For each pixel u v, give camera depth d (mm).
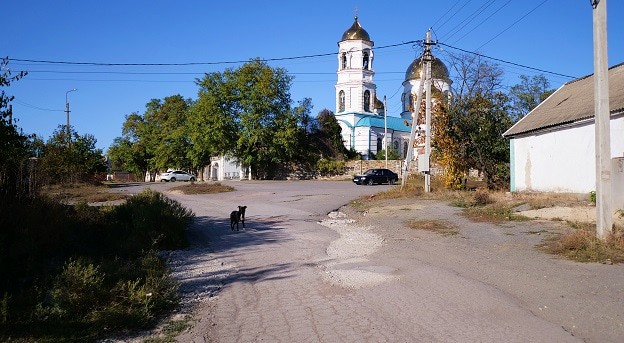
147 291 7324
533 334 5469
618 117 16344
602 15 10266
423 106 32156
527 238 12070
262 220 18594
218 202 26797
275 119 54594
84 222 13031
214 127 53094
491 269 8789
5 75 9734
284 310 7055
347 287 8125
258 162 55531
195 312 7164
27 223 9906
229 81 54562
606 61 10281
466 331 5680
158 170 72438
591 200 17078
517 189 23078
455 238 12789
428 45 26000
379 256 10812
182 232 13531
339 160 58250
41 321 6320
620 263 8719
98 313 6547
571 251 9781
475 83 32000
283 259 11000
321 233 15039
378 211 20812
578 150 18953
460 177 28734
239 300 7750
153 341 5922
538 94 43688
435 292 7422
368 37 67750
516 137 23172
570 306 6387
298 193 31406
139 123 76000
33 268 8758
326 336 5832
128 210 14609
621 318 5828
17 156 11164
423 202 22453
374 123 67500
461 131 28969
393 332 5816
